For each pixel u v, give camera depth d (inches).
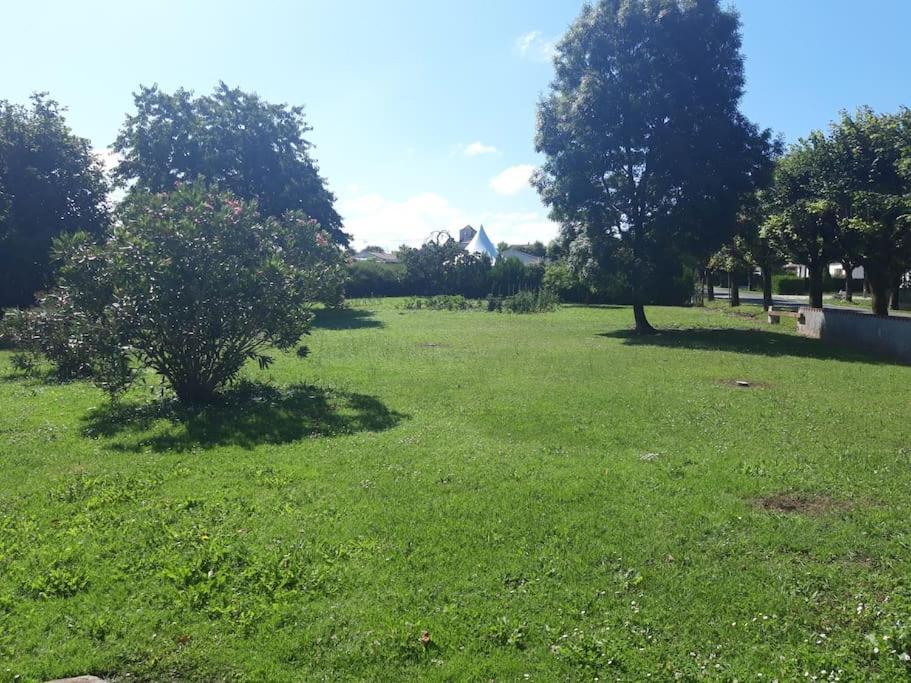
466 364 616.4
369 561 193.6
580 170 948.6
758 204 995.9
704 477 272.8
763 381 529.7
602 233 974.4
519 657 147.6
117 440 335.9
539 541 208.8
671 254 967.0
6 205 1000.9
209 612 166.2
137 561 193.8
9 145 1003.3
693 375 555.2
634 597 173.6
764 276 1513.3
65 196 1064.8
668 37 912.3
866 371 589.3
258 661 146.6
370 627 158.9
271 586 178.9
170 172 1331.2
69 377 533.0
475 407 415.5
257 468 285.9
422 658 147.6
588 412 400.5
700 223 924.6
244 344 438.3
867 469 286.4
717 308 1663.4
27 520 227.6
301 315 452.4
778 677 140.6
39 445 326.3
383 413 398.9
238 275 414.9
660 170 933.8
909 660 145.2
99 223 1078.4
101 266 402.9
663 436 344.2
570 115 935.7
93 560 194.7
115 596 173.9
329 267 521.0
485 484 263.6
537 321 1201.4
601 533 215.0
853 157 938.1
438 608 168.1
